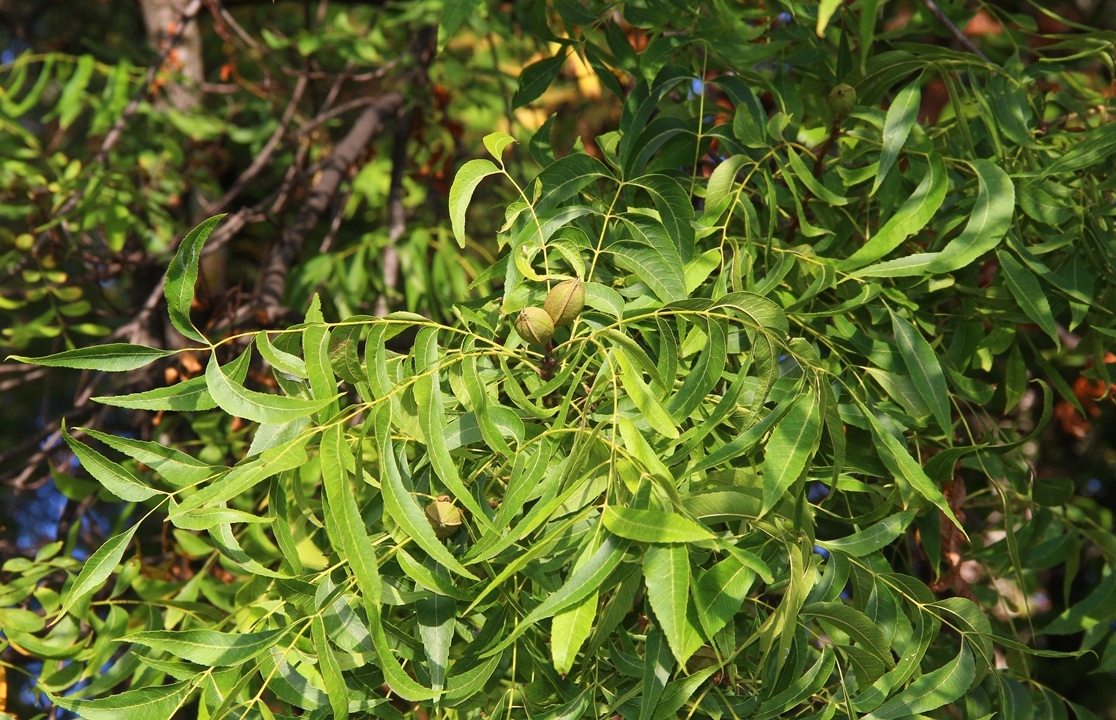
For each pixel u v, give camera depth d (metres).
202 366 2.58
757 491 1.19
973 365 1.74
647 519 1.03
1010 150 1.63
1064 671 3.71
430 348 1.20
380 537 1.25
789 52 1.74
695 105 1.68
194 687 1.21
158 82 2.94
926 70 1.56
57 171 2.75
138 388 2.58
